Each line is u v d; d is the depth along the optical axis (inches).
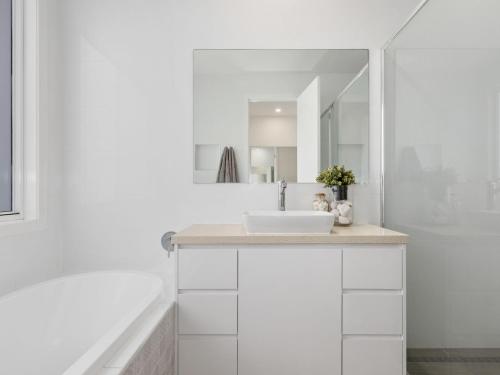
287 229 60.1
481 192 42.3
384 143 78.6
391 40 74.0
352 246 58.3
